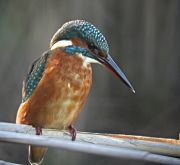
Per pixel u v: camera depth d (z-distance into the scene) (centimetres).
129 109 1428
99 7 1462
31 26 1471
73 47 642
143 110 1433
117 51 1474
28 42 1472
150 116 1429
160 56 1463
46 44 1462
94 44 643
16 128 485
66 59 635
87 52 643
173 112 1427
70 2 1456
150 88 1451
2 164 393
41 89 630
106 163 1349
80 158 1349
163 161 363
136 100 1437
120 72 644
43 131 531
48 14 1462
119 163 1338
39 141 367
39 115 637
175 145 464
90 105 1414
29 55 1468
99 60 648
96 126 1404
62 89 628
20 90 1462
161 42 1464
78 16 1460
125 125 1420
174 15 1455
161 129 1421
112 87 1437
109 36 1472
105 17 1468
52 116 636
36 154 676
